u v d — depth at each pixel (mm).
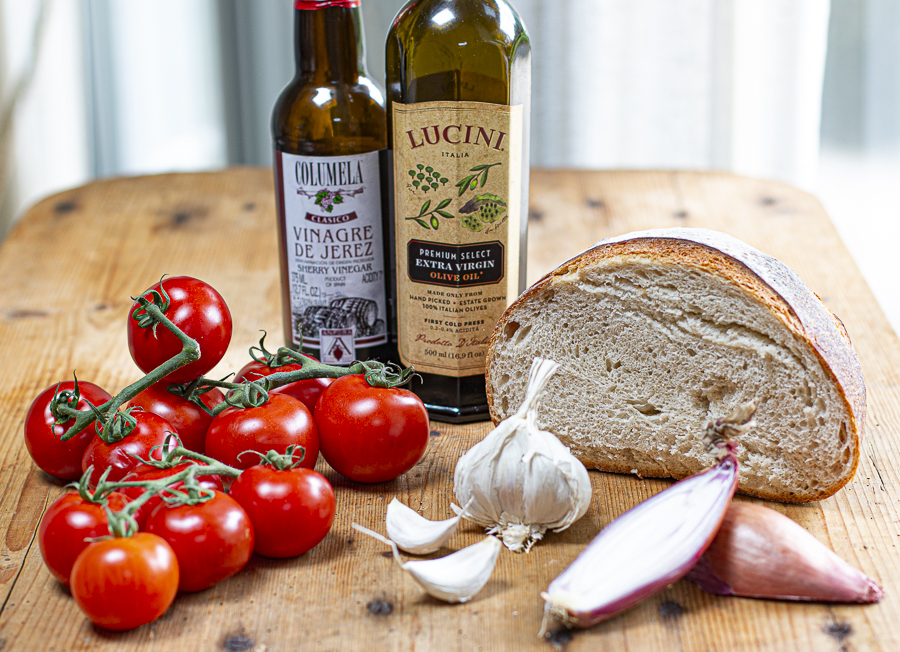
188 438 561
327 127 615
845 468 532
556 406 590
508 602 490
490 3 582
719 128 1261
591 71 1250
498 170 594
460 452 604
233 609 486
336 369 572
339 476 583
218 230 914
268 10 1267
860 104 1146
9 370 684
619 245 564
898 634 469
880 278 1204
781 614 480
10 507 553
